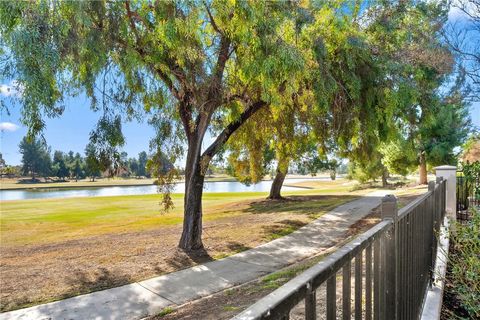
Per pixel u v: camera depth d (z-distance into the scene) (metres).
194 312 4.55
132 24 6.48
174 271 6.89
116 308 5.10
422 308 3.35
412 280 2.85
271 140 11.53
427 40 8.86
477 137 17.34
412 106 9.59
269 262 7.22
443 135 19.50
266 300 0.83
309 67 7.20
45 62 4.79
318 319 3.09
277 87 7.27
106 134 6.54
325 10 7.48
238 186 59.06
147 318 4.68
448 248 4.83
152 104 7.72
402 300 2.38
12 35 4.63
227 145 11.23
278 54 6.44
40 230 13.02
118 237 10.91
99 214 17.55
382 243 1.89
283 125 10.09
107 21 6.05
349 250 1.35
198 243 8.57
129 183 73.31
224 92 7.64
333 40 7.63
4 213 18.27
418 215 3.28
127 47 6.31
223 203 22.09
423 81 9.30
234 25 6.52
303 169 20.81
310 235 9.54
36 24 4.79
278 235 9.79
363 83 8.27
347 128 9.17
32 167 51.06
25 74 4.63
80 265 7.63
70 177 72.00
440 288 3.86
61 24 5.01
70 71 6.05
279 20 6.81
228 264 7.21
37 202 24.81
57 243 10.45
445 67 9.20
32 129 5.12
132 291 5.82
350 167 37.94
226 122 9.67
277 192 21.38
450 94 13.06
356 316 1.46
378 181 41.28
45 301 5.48
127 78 6.80
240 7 6.17
